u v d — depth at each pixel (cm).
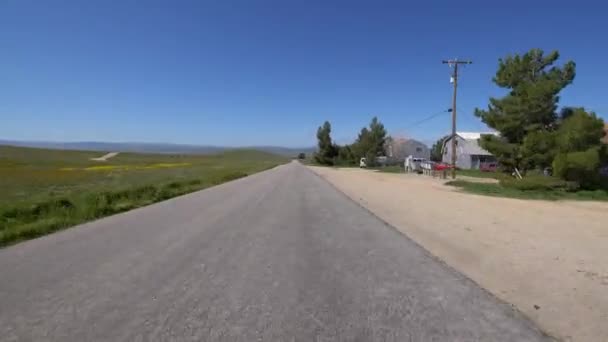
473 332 393
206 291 519
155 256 711
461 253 727
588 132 1905
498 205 1478
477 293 509
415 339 377
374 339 377
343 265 649
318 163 10406
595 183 1978
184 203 1602
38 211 1261
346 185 2641
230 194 2011
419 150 8819
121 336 386
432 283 552
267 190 2258
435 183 2831
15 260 684
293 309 454
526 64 2222
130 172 4616
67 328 404
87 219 1170
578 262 654
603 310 450
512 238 855
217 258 696
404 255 717
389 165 7869
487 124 2358
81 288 531
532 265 638
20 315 439
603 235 884
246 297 496
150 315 438
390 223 1079
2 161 6775
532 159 2100
